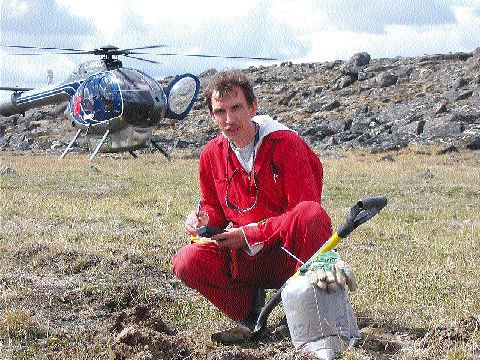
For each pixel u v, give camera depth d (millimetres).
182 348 5016
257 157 5035
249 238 4926
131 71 23344
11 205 13180
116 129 23641
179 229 10898
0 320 5645
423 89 48969
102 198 15711
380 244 10211
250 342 5324
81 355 4867
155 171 24047
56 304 6246
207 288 5430
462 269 8398
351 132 40156
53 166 25406
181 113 23906
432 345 5008
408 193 18047
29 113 53062
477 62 50531
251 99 5023
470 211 14789
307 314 4637
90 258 7949
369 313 6133
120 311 6086
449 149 32781
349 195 17500
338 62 62312
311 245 4809
